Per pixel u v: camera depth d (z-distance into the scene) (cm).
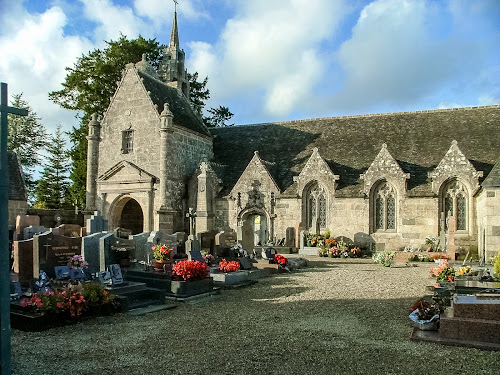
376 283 1669
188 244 1994
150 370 743
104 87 4478
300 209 3075
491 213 2169
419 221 2806
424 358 801
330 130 3550
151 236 1884
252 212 3184
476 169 2741
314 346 872
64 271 1339
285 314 1163
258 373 729
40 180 5334
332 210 3008
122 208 3322
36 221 2420
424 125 3284
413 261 2553
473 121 3161
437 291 1369
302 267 2253
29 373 729
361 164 3144
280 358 801
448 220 2544
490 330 876
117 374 725
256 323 1066
